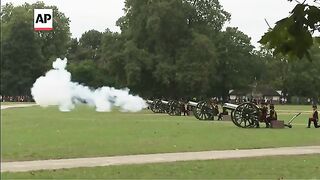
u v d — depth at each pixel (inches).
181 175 512.4
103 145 799.7
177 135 1008.2
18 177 487.5
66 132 1039.0
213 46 3472.0
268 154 714.8
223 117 1711.4
